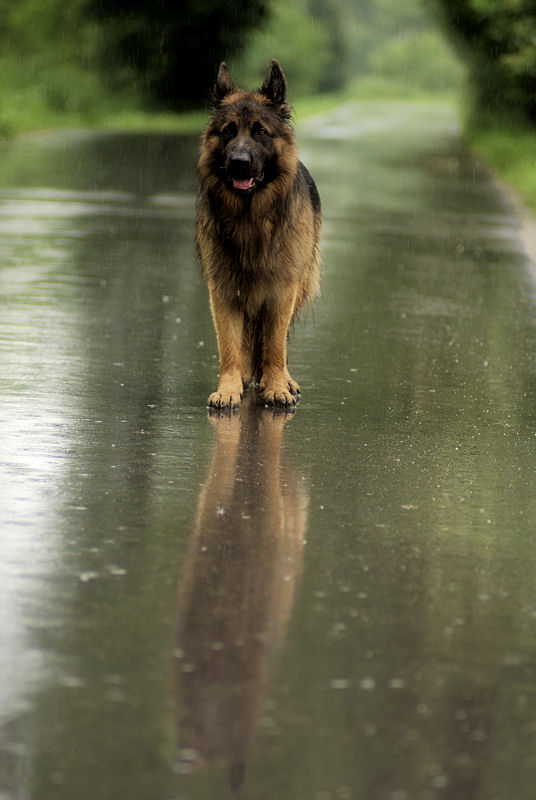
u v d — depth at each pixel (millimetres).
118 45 83188
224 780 4309
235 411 10664
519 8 46562
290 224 11070
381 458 9148
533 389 11992
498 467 8984
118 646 5422
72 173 36406
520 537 7285
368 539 7141
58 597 5988
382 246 23922
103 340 13719
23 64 81875
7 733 4594
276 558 6738
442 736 4672
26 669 5141
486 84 60406
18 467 8438
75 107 68000
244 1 83062
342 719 4785
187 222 25938
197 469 8617
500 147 49500
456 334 15102
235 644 5488
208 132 11062
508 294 18531
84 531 7082
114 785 4266
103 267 19609
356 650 5469
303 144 54938
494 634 5723
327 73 147000
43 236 22938
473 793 4270
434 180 39094
